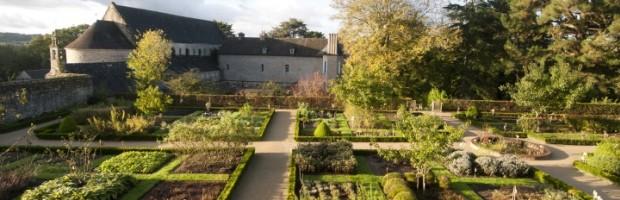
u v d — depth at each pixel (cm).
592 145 2247
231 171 1569
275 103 3575
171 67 4962
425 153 1296
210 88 4269
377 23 3784
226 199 1264
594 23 3641
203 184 1416
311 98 3534
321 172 1583
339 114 3133
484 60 4156
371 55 3747
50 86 2925
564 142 2269
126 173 1431
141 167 1596
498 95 4431
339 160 1616
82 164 1638
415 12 3866
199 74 5153
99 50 4625
